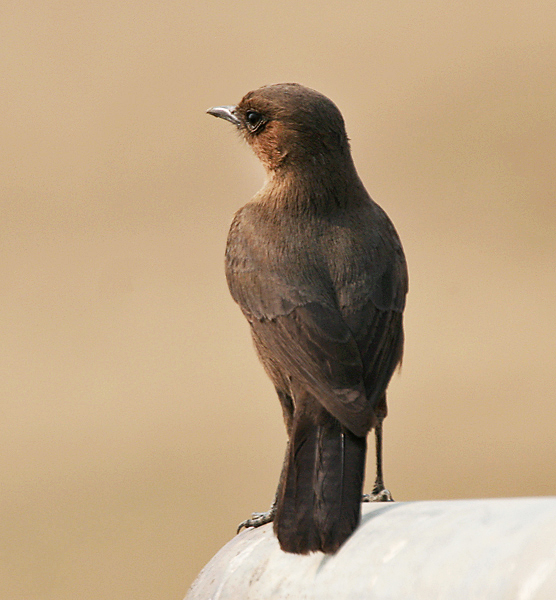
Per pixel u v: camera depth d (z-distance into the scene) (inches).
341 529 284.8
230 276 449.7
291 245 431.5
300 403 373.1
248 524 415.5
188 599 320.2
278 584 285.3
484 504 255.0
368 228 440.1
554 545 208.7
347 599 258.1
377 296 411.8
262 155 462.9
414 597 234.4
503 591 210.1
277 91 461.7
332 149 448.1
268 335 420.2
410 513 280.2
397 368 427.5
